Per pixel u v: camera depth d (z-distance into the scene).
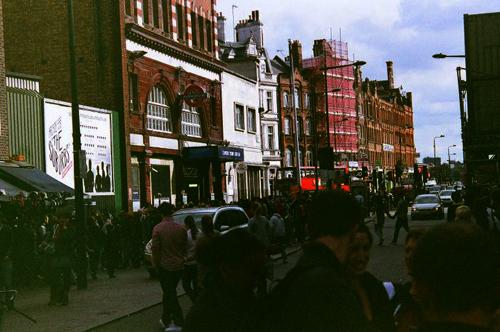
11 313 14.69
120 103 34.12
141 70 36.31
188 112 42.56
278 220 23.11
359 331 2.63
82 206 18.98
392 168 118.94
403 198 28.95
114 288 18.66
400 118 128.12
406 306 3.83
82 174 19.06
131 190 34.34
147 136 36.38
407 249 5.04
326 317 2.63
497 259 2.23
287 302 2.75
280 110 73.75
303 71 81.56
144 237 25.64
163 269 11.62
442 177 147.12
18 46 35.25
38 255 19.16
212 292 3.81
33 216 20.27
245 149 52.09
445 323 2.19
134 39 35.75
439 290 2.19
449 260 2.17
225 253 3.80
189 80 42.22
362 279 3.69
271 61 79.00
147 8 38.31
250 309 3.77
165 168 39.16
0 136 23.53
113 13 34.38
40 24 35.00
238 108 51.62
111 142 32.97
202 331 3.71
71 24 19.64
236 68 66.38
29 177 22.42
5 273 14.73
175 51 40.00
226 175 47.25
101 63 34.38
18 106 26.12
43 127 27.28
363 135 101.12
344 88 93.81
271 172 67.94
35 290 18.94
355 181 57.56
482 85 22.78
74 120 19.44
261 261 3.87
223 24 72.56
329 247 3.02
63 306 15.45
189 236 13.66
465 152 24.58
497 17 22.50
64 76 34.72
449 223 2.28
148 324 12.70
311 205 3.19
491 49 22.62
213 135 45.97
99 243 21.64
